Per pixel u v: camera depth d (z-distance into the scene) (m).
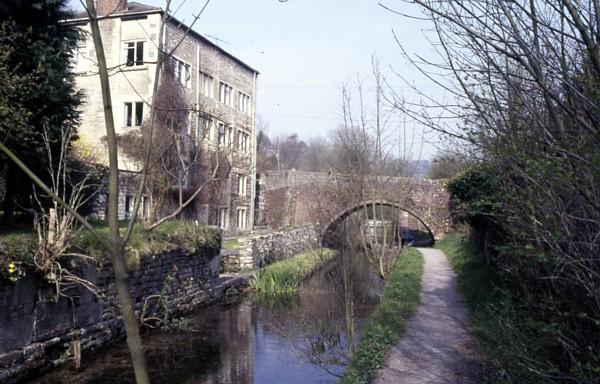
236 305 16.36
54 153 13.49
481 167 4.82
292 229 28.47
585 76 2.91
